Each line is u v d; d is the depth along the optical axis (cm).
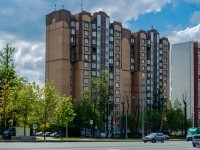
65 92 10719
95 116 8662
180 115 11438
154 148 3419
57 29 10969
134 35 13300
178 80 14662
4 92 5772
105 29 11788
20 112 5775
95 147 3247
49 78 11094
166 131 11400
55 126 9112
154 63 13650
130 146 3716
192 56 14338
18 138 4819
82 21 11075
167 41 14338
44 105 5712
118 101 12131
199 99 14212
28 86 5806
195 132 6981
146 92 13212
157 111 11150
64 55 10794
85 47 11100
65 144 3878
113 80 11981
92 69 11206
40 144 3728
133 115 10944
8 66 6881
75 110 9138
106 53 11769
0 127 6562
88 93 9112
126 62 12744
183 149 3353
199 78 14262
